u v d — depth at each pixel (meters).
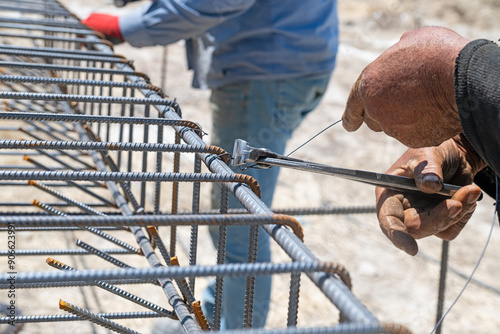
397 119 1.47
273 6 2.97
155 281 1.59
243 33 3.02
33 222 0.95
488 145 1.32
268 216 1.08
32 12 3.10
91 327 3.38
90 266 4.01
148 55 8.39
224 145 3.23
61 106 2.82
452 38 1.39
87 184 2.44
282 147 3.28
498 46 1.35
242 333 0.78
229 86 3.15
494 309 4.09
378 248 4.75
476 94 1.29
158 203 1.89
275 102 3.12
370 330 0.79
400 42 1.45
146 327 3.43
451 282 4.39
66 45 3.89
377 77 1.46
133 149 1.36
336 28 3.32
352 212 2.79
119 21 2.97
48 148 1.30
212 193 3.26
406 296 4.14
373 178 1.46
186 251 4.36
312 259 0.95
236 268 0.90
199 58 3.27
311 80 3.19
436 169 1.48
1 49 2.19
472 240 5.03
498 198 1.51
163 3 2.87
